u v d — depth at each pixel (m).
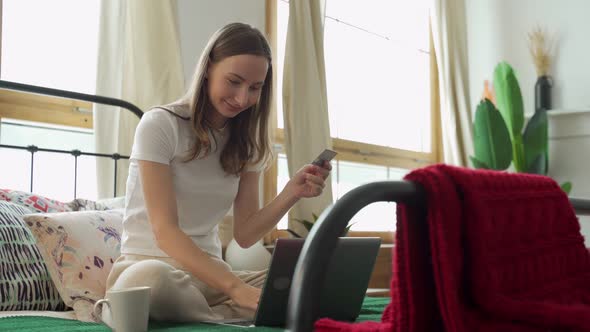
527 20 4.70
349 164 4.28
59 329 1.39
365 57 4.47
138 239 1.67
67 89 2.77
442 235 0.58
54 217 1.84
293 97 3.45
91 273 1.80
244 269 2.64
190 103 1.67
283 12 3.79
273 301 1.32
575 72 4.48
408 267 0.59
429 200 0.59
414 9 4.88
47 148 2.69
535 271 0.73
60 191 2.73
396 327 0.60
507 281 0.67
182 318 1.51
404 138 4.75
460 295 0.61
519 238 0.72
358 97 4.40
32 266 1.88
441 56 4.70
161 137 1.61
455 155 4.63
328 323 0.69
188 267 1.50
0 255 1.80
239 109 1.64
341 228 0.53
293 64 3.47
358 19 4.43
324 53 3.94
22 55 2.62
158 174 1.59
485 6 4.89
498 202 0.68
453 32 4.71
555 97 4.55
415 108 4.86
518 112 4.26
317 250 0.51
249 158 1.80
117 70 2.69
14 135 2.60
